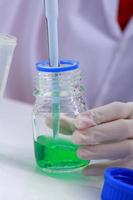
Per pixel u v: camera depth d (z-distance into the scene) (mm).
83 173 543
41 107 538
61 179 530
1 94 596
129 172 494
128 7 1028
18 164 557
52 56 518
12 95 1018
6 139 629
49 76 517
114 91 995
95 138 534
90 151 536
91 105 1020
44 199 489
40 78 522
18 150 596
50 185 515
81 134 528
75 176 539
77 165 544
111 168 501
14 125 684
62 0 994
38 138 540
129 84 988
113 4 1000
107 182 476
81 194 502
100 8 1005
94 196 500
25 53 990
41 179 526
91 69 1011
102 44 993
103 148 539
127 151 546
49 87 525
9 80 1000
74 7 1006
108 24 1005
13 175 530
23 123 694
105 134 537
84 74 1011
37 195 494
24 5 977
